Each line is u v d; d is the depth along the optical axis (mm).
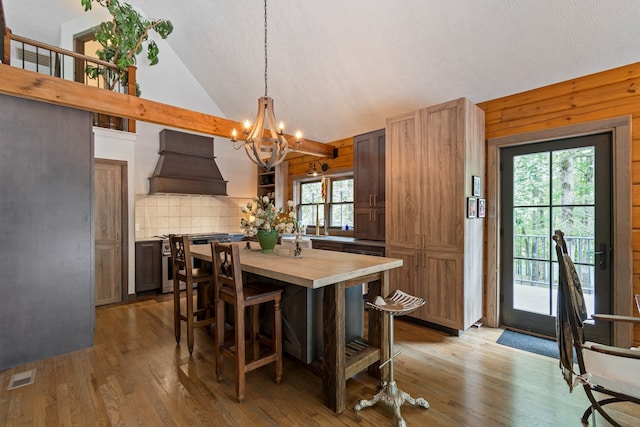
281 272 1943
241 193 6352
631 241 2484
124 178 4277
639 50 2357
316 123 4938
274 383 2197
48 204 2570
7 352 2385
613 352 1459
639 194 2449
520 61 2773
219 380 2195
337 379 1865
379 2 2889
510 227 3219
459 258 2945
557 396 2020
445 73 3182
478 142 3166
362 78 3760
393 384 1876
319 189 5668
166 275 4637
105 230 4129
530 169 3094
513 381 2199
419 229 3248
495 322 3244
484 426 1735
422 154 3223
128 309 3895
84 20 4789
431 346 2781
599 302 2686
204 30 4477
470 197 2990
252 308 2357
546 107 2893
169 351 2693
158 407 1901
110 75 4242
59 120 2621
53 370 2354
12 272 2412
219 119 3564
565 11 2326
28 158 2477
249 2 3672
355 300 2557
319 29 3479
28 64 4711
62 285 2637
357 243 3939
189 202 5609
